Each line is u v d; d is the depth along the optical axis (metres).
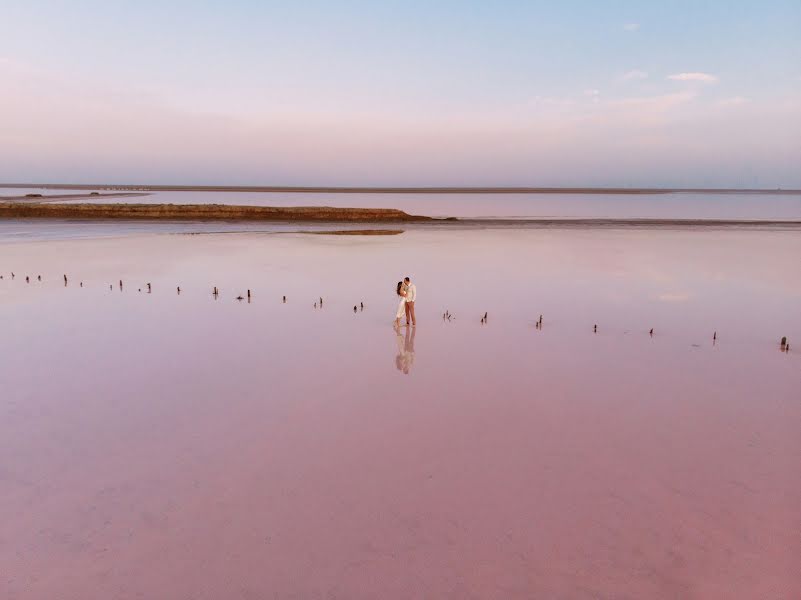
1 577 4.83
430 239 36.56
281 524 5.62
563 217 58.75
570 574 4.95
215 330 13.62
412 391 9.45
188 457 7.02
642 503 6.05
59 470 6.68
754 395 9.38
